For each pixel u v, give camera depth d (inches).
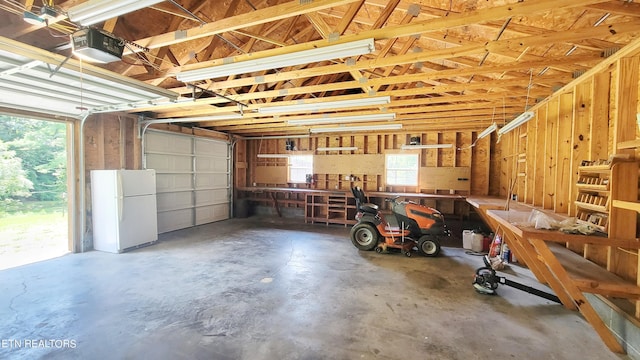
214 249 191.8
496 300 116.1
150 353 81.3
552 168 143.6
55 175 396.5
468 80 165.6
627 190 85.1
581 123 120.3
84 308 107.9
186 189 265.7
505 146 234.5
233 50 150.4
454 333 92.1
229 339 88.1
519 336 90.7
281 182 334.0
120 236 183.3
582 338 89.9
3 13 95.4
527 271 150.7
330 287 128.6
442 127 254.2
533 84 131.8
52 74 101.3
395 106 185.3
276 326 95.8
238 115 203.6
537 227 86.8
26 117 161.5
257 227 268.2
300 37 151.4
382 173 287.4
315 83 205.0
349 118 208.5
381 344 85.9
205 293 121.7
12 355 80.1
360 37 86.8
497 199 198.2
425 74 120.7
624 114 90.3
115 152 208.7
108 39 84.0
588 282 82.4
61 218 331.3
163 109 200.5
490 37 113.9
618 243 77.6
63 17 76.5
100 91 131.6
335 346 84.7
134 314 103.5
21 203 363.6
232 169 326.0
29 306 109.3
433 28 80.8
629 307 87.0
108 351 82.1
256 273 146.1
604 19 90.4
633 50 86.2
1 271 147.9
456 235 232.5
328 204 282.8
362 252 185.8
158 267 154.9
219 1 121.2
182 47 137.7
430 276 143.0
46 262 163.2
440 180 265.7
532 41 88.4
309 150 319.9
